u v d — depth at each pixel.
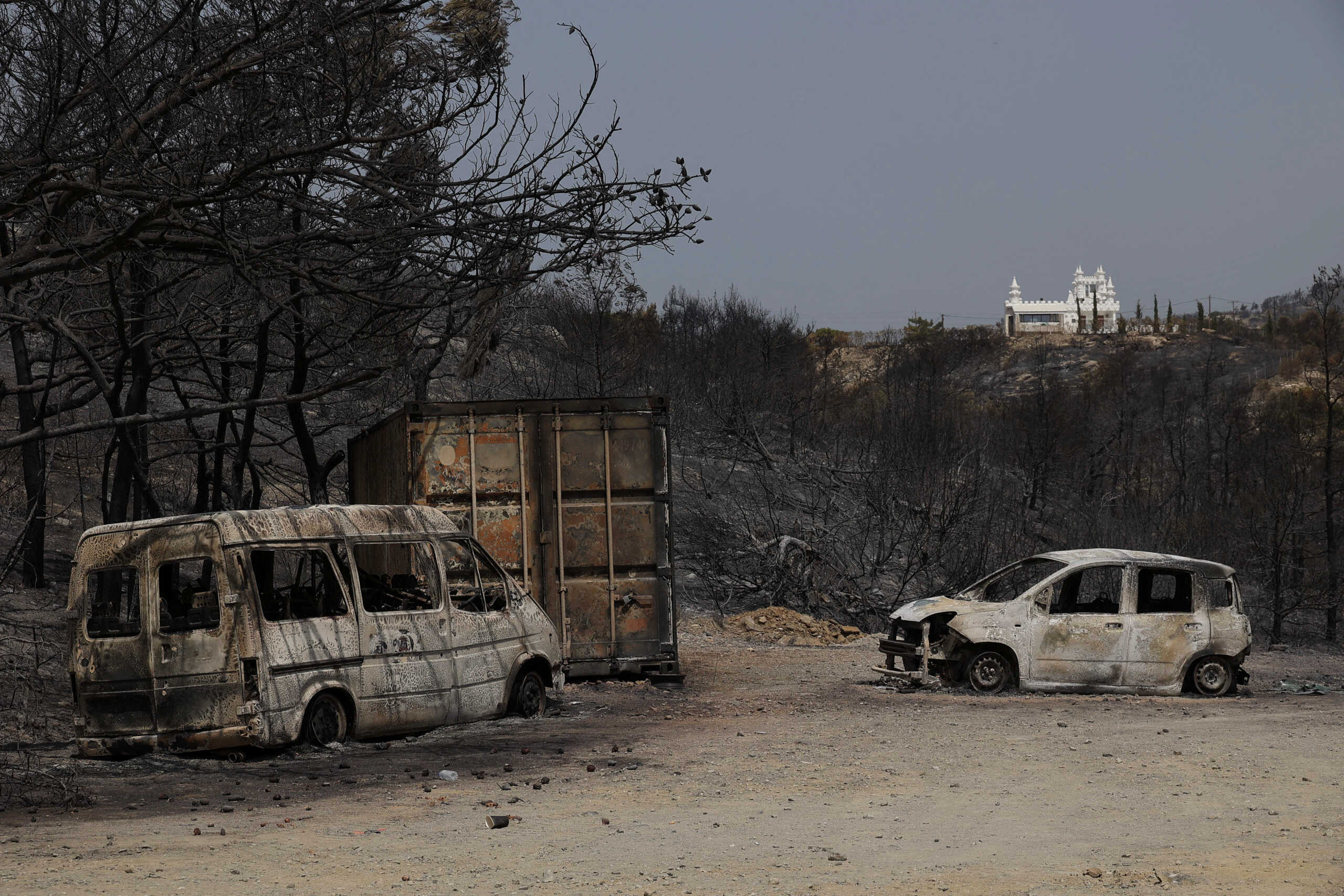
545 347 37.59
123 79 10.70
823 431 47.81
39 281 14.58
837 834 7.43
